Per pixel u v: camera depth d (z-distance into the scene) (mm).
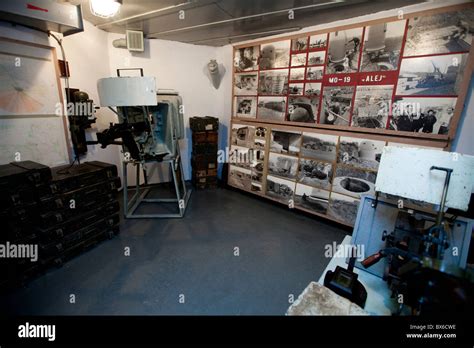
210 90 4199
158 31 3242
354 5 2197
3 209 1688
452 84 2014
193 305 1725
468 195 930
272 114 3346
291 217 3160
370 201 1309
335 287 1083
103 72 3303
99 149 3324
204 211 3279
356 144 2594
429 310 792
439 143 2139
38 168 1876
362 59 2449
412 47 2152
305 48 2855
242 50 3529
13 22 2111
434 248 950
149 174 4113
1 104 2123
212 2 2244
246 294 1843
